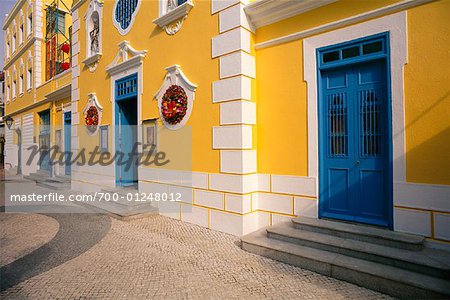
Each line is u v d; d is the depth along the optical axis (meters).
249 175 5.05
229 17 5.12
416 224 3.67
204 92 5.54
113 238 5.06
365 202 4.15
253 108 5.16
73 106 9.90
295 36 4.75
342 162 4.36
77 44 9.76
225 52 5.17
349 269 3.33
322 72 4.56
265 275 3.58
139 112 7.09
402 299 2.98
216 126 5.31
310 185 4.59
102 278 3.57
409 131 3.73
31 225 5.93
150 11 6.81
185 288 3.32
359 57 4.14
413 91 3.71
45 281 3.49
